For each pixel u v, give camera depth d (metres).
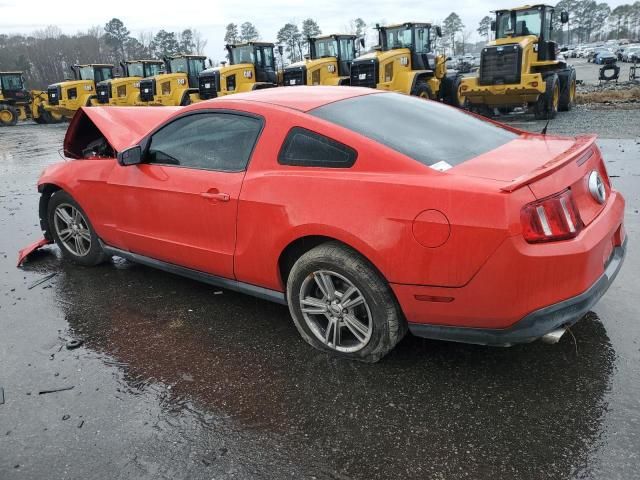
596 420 2.43
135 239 4.05
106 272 4.68
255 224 3.15
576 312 2.48
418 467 2.23
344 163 2.88
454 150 2.94
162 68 27.83
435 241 2.51
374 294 2.78
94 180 4.28
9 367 3.18
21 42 92.00
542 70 14.62
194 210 3.51
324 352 3.15
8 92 27.62
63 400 2.83
